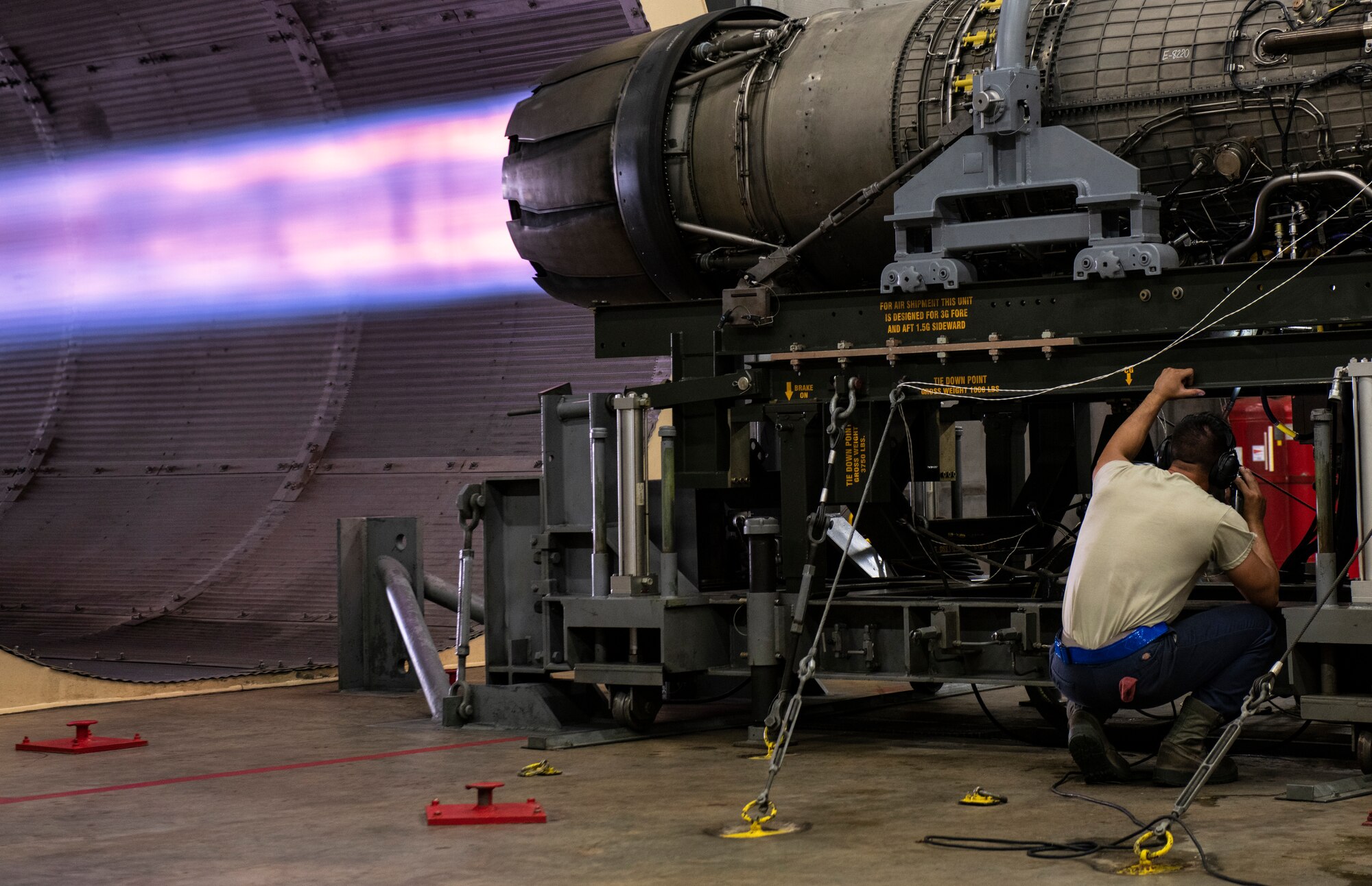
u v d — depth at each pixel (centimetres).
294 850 398
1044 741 569
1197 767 461
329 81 1122
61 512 1188
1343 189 516
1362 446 465
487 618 666
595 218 662
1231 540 456
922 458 661
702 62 652
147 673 844
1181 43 535
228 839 414
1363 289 499
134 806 470
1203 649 456
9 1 1198
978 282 555
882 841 391
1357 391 467
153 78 1199
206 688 785
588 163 657
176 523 1130
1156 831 369
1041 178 543
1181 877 346
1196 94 527
